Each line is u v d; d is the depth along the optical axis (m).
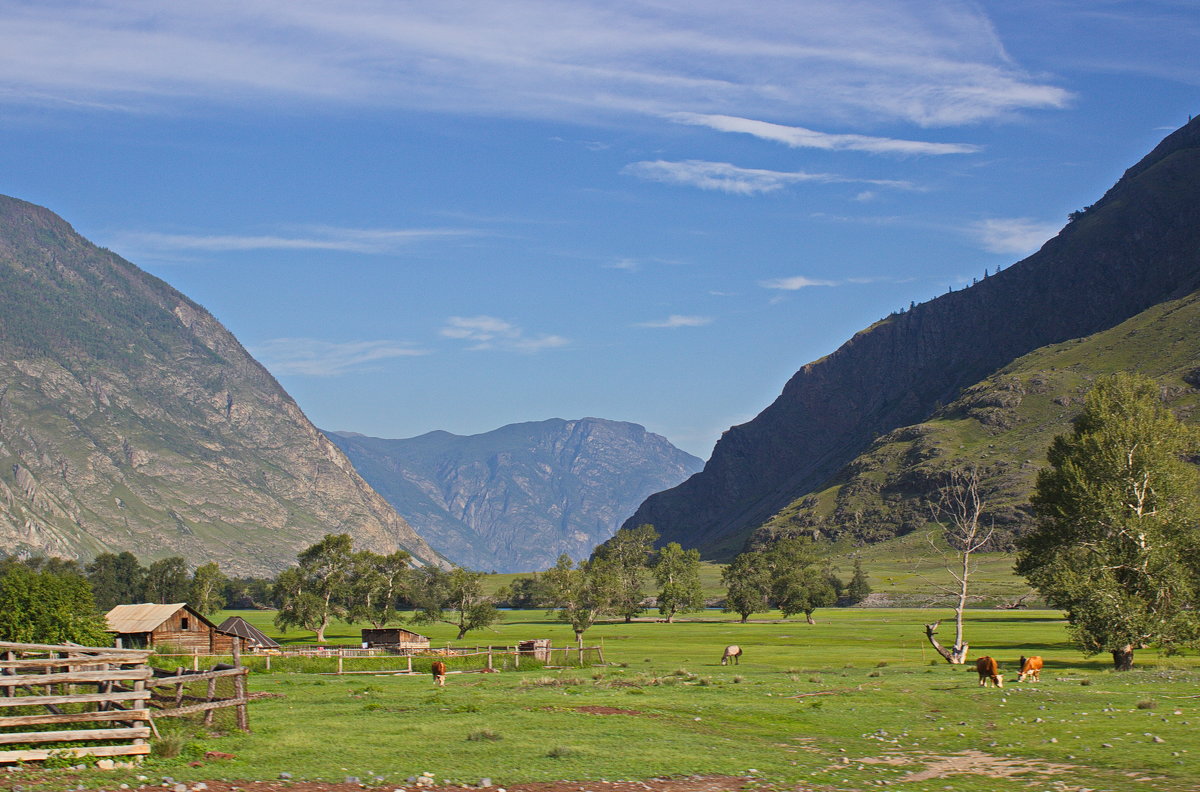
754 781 30.80
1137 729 38.50
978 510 80.06
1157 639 71.81
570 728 40.06
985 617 184.88
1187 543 75.50
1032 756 34.56
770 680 64.88
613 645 128.62
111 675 30.88
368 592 179.88
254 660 82.44
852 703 49.28
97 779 27.02
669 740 37.69
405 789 28.19
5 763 27.94
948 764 33.81
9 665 31.33
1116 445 78.75
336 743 34.97
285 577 173.38
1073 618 74.19
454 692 57.56
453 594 165.25
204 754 31.45
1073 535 81.56
